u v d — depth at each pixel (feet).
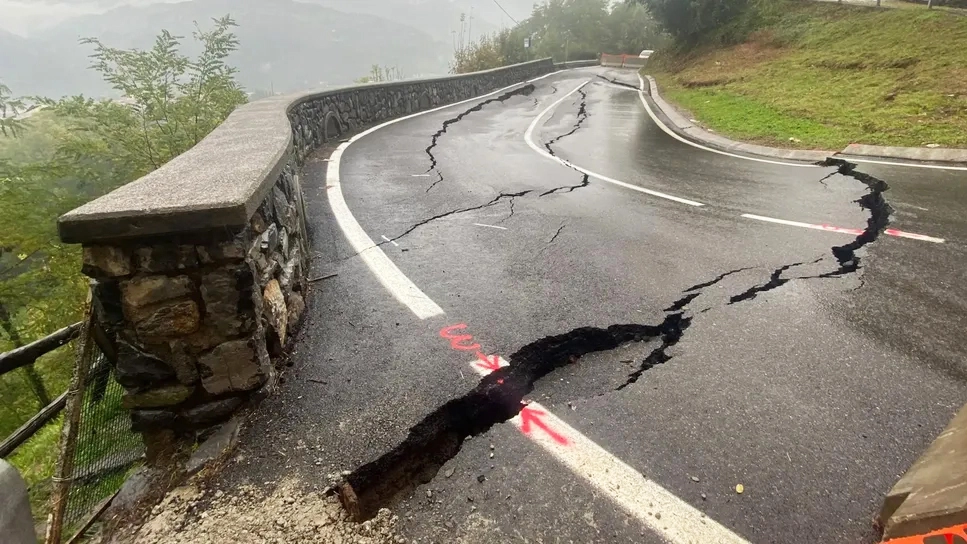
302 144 23.49
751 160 24.70
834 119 29.01
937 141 22.67
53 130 26.11
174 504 5.84
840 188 18.66
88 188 26.16
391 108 40.91
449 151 27.25
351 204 17.12
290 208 10.28
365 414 7.17
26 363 6.73
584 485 6.13
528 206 17.15
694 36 68.69
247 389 7.04
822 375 8.06
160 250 6.06
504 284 11.25
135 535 5.51
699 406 7.44
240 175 7.39
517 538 5.46
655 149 28.27
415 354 8.58
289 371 8.08
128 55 26.76
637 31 137.69
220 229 6.13
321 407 7.29
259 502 5.84
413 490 6.28
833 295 10.62
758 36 56.90
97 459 6.50
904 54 36.11
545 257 12.77
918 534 4.58
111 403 6.91
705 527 5.58
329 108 29.86
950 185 17.89
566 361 8.83
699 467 6.36
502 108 48.44
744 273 11.73
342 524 5.61
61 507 5.78
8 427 23.29
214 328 6.59
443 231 14.64
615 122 39.04
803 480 6.15
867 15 47.29
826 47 46.14
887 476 6.18
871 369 8.18
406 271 11.91
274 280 8.21
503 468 6.41
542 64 93.25
